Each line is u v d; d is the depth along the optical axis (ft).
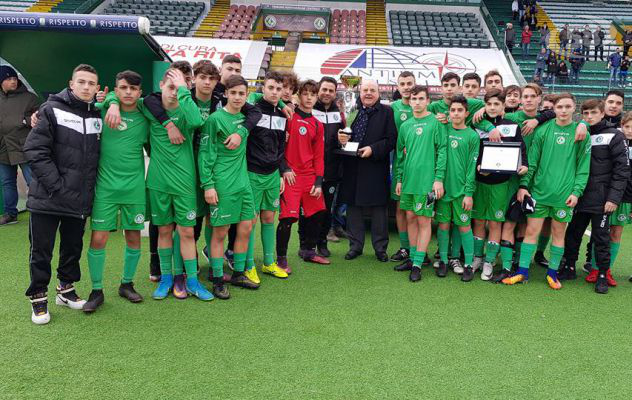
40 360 8.21
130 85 9.64
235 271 12.14
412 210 13.28
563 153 12.27
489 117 12.96
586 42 54.95
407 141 13.15
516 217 12.59
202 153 10.71
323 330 9.66
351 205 14.90
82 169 9.57
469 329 9.90
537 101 12.93
